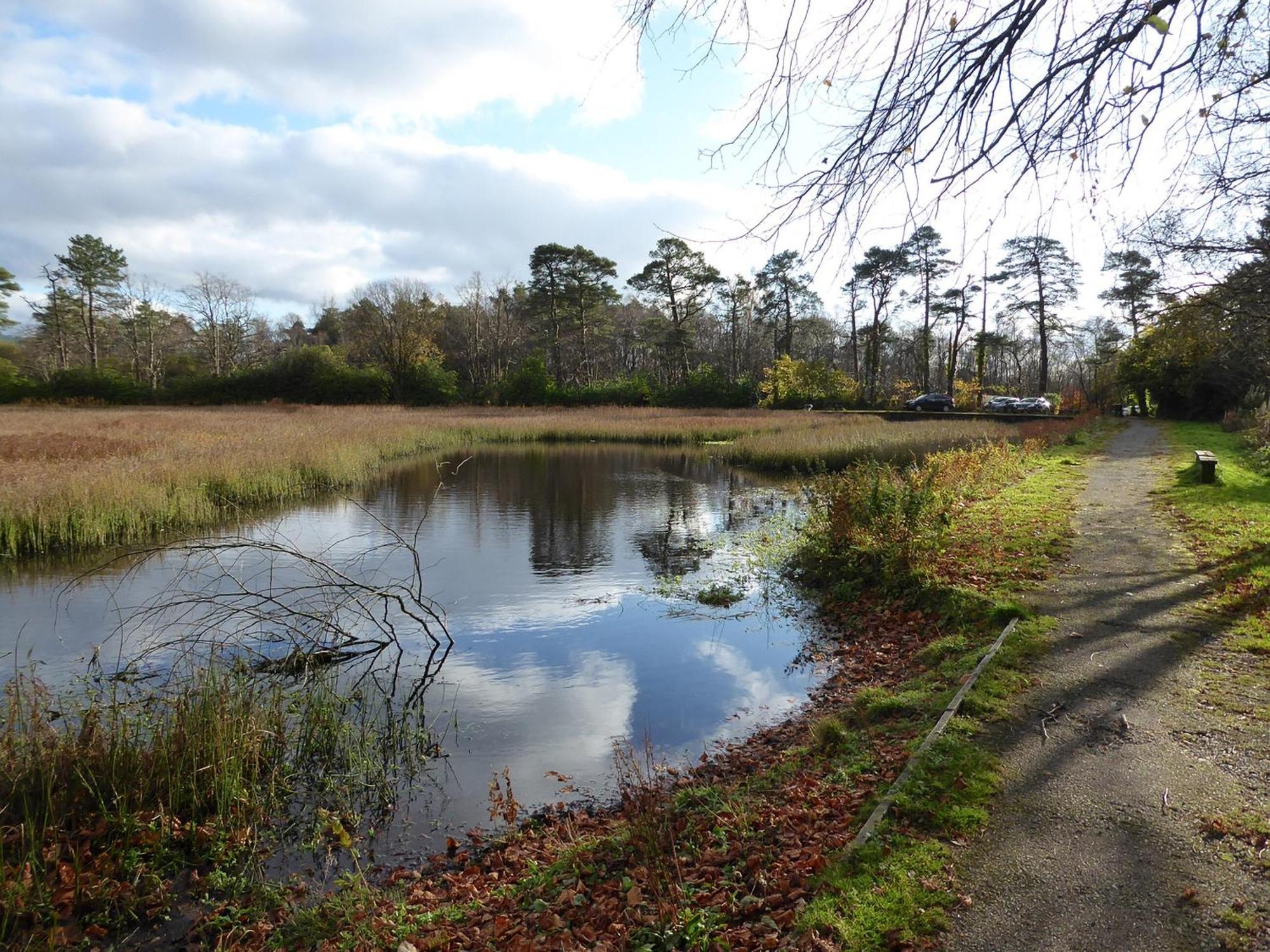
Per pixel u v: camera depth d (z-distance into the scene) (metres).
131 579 12.22
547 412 52.38
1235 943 3.10
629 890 4.05
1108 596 8.12
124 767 5.54
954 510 13.27
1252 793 4.22
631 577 12.77
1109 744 4.92
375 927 4.22
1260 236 7.66
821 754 5.70
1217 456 20.12
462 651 9.13
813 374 56.12
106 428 30.44
